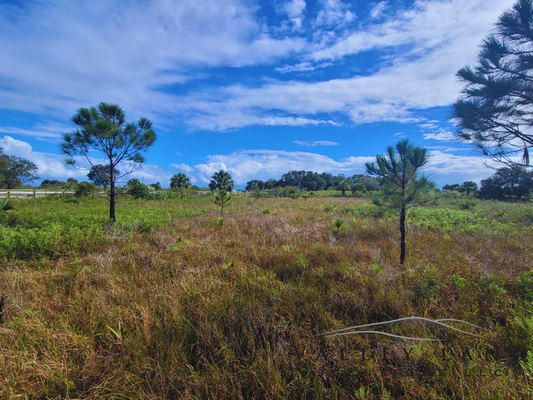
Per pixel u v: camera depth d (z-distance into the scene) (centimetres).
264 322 222
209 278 332
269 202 2167
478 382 160
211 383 166
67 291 306
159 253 464
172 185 4022
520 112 481
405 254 474
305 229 716
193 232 691
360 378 173
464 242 570
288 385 156
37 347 196
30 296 282
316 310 253
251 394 165
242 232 698
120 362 181
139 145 766
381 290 290
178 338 210
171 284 316
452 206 1680
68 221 745
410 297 285
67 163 690
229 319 232
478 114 506
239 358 191
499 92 471
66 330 207
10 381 158
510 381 162
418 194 409
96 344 207
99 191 2047
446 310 256
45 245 453
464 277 342
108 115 757
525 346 193
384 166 440
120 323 218
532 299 274
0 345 194
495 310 253
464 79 518
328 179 8269
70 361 181
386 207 446
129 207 1457
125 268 395
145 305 254
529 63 443
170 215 1071
